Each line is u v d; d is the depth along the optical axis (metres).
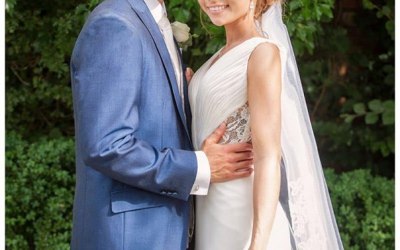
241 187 2.73
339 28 5.43
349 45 5.44
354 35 5.61
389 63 5.59
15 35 5.15
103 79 2.55
